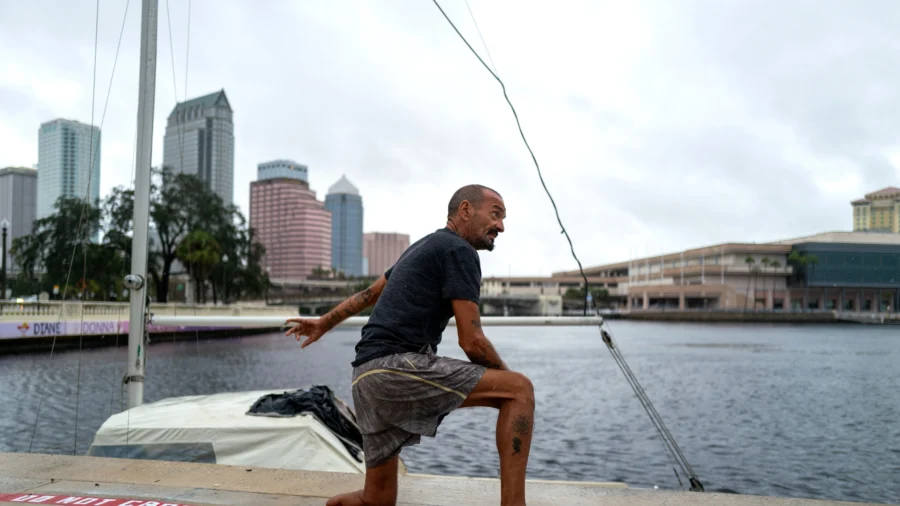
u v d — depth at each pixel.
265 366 34.34
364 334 2.62
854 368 38.84
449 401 2.47
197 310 52.19
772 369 38.06
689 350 57.50
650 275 188.00
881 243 141.88
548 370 36.69
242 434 5.59
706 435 16.84
